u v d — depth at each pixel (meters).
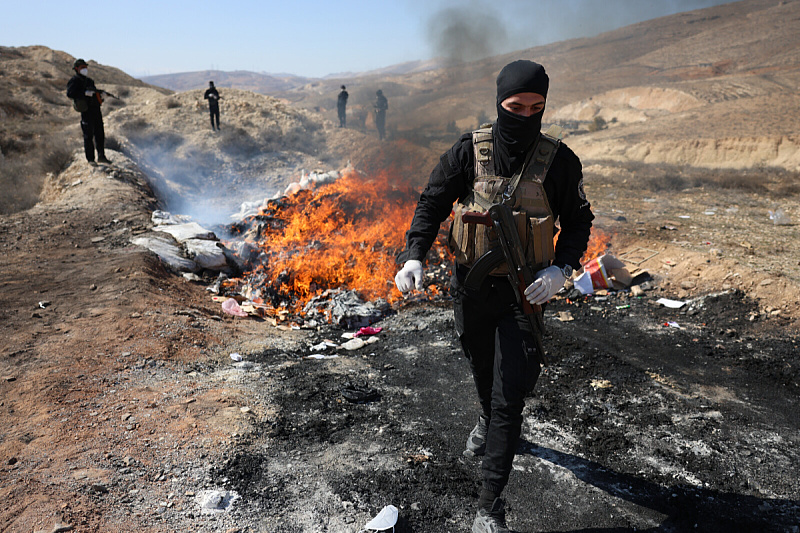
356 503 2.43
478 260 2.20
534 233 2.15
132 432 2.80
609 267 6.33
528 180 2.16
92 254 5.98
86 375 3.39
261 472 2.61
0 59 37.59
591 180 16.05
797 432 3.26
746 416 3.44
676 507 2.53
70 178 10.85
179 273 5.94
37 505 2.15
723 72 124.75
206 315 4.89
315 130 24.23
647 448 3.03
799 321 4.93
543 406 3.47
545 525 2.39
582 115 90.62
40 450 2.56
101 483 2.36
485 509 2.16
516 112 2.09
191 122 21.91
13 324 4.05
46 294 4.77
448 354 4.31
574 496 2.60
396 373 3.95
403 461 2.79
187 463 2.61
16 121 24.80
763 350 4.51
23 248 6.21
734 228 8.46
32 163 13.56
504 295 2.28
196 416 3.05
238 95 26.77
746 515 2.48
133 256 5.78
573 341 4.62
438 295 5.77
